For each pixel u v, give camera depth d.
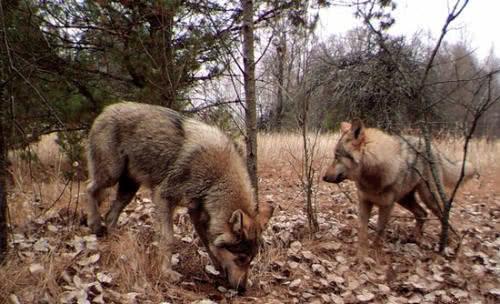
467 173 2.99
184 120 2.16
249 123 2.44
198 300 1.84
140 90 3.26
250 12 2.37
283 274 2.21
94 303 1.63
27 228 2.17
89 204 2.29
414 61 5.87
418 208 2.89
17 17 2.88
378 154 2.50
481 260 2.53
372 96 5.92
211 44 3.19
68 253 1.93
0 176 1.70
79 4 3.13
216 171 1.99
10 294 1.52
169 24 3.07
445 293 2.16
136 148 2.15
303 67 4.08
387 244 2.73
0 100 1.84
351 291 2.13
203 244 2.17
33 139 3.08
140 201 3.00
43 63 3.04
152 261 2.01
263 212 2.02
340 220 3.10
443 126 5.89
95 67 3.32
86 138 3.27
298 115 2.85
